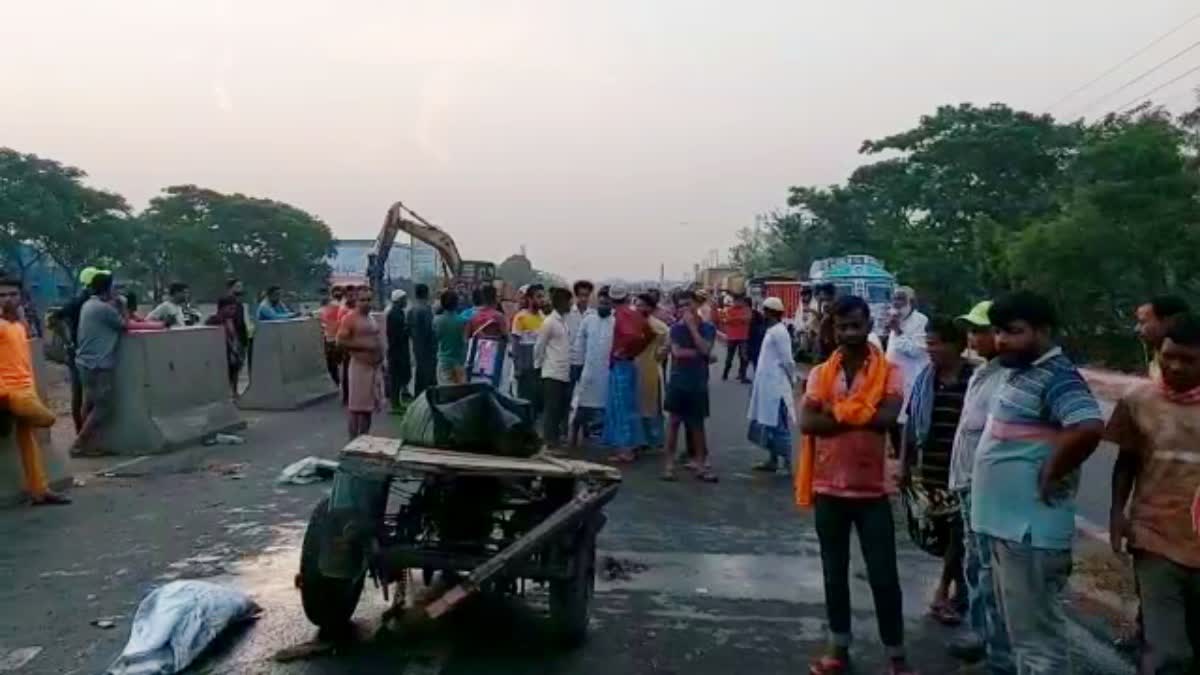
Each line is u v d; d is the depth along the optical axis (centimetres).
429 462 579
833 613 552
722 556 807
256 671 545
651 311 1325
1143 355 3056
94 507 947
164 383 1304
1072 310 3253
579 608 586
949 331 622
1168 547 457
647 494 1054
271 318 1939
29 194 4922
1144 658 465
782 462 1234
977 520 460
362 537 573
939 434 631
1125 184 3059
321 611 588
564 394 1330
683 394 1123
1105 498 1071
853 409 529
